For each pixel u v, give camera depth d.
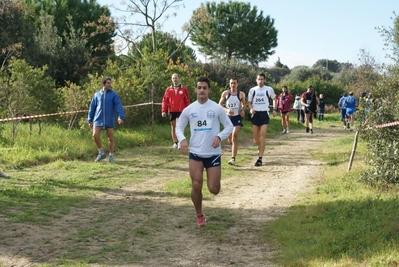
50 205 7.50
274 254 5.56
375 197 7.41
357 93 26.56
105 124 11.62
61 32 34.00
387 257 4.82
